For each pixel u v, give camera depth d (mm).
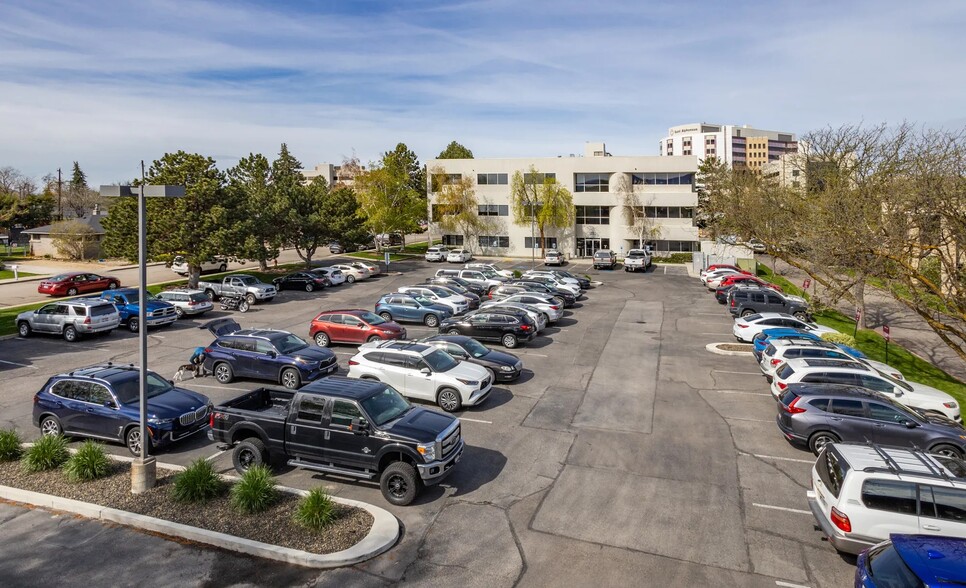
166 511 10188
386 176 64250
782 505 10875
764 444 13836
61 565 8797
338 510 10227
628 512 10539
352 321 23234
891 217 19828
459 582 8414
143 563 8852
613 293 39875
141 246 10852
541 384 18734
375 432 10883
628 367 20828
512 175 65000
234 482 11086
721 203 50438
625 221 62094
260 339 18469
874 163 29484
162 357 22344
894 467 9031
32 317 25641
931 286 18062
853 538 8766
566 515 10406
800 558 9133
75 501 10484
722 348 23594
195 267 37125
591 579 8508
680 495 11227
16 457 12562
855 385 15367
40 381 19062
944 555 6902
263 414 11758
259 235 46344
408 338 24922
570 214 62906
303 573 8609
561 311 29062
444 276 39438
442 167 66625
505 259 63250
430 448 10688
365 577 8516
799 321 23922
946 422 13555
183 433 13211
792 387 14250
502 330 23609
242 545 9141
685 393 17812
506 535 9719
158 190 10656
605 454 13188
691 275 49750
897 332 32438
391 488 10820
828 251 22969
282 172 59312
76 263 55156
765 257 64000
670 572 8695
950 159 20000
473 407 16453
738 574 8680
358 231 51750
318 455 11305
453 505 10758
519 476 12023
